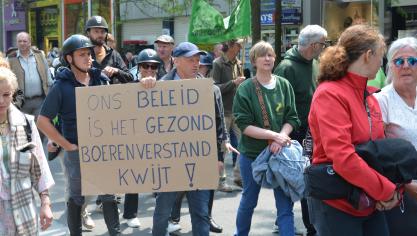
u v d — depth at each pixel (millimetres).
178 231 9609
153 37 33688
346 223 5055
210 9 14109
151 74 9766
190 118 7121
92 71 7965
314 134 5133
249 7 13391
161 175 7195
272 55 8094
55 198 11930
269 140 7957
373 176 4750
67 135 7738
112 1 34406
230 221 10203
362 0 23047
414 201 5734
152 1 32750
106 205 7969
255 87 8117
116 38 32438
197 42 14289
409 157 4891
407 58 5910
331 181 4953
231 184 13062
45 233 8672
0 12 46875
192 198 7605
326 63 5066
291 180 7691
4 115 5793
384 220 5320
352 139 4938
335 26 23875
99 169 7266
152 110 7145
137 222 9961
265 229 9711
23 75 14703
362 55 4945
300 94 8906
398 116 5992
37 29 43375
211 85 7078
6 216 5723
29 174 5934
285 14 24641
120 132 7199
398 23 22234
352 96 4973
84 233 9609
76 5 39219
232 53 12820
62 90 7660
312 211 5309
